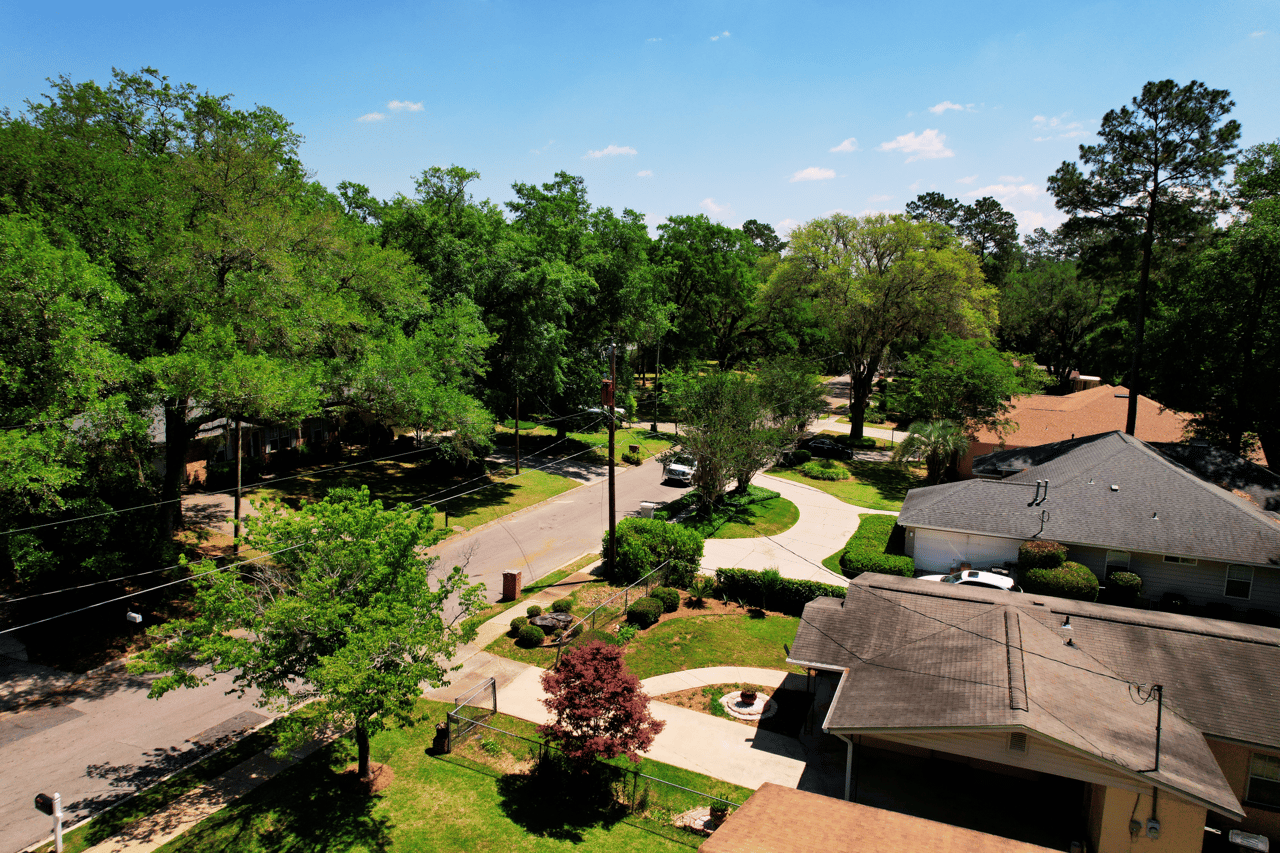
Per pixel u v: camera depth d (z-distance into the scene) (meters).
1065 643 17.02
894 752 16.78
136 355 21.52
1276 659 15.94
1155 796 12.80
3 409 17.56
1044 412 44.25
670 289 70.12
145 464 22.92
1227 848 13.93
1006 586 24.53
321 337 25.97
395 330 31.23
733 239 70.50
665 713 18.56
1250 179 35.88
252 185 23.89
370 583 14.24
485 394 38.06
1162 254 40.41
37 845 12.77
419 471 39.41
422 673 13.60
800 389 44.03
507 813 14.46
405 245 36.78
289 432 38.69
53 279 17.02
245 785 14.91
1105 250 40.91
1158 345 36.94
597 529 33.47
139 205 22.05
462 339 32.88
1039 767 13.66
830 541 32.78
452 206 38.41
